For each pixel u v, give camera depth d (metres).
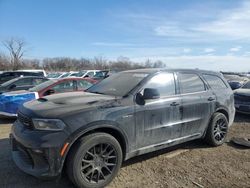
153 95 4.48
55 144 3.64
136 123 4.41
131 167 4.77
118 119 4.16
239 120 8.94
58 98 4.52
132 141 4.39
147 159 5.15
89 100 4.29
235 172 4.65
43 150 3.63
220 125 6.04
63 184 4.07
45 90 9.05
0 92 10.27
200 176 4.48
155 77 4.96
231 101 6.38
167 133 4.90
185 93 5.31
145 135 4.56
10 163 4.82
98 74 25.61
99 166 3.97
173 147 5.85
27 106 4.24
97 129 4.06
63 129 3.71
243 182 4.29
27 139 3.73
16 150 4.20
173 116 4.98
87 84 9.91
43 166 3.69
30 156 3.76
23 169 3.85
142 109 4.49
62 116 3.76
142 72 5.15
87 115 3.89
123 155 4.37
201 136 5.69
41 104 4.19
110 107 4.16
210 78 6.08
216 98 5.92
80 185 3.79
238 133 7.16
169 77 5.18
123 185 4.12
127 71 5.55
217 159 5.22
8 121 8.71
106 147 4.04
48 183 4.10
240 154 5.51
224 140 6.16
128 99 4.43
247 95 9.34
